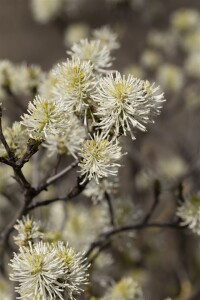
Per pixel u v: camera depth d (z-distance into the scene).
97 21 1.55
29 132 0.38
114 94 0.37
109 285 0.61
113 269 0.69
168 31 1.07
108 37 0.55
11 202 0.61
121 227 0.51
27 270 0.36
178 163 0.88
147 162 0.85
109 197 0.53
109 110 0.38
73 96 0.39
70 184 0.70
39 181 0.54
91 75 0.40
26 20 1.66
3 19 1.62
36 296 0.37
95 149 0.38
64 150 0.44
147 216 0.52
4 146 0.39
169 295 0.87
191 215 0.49
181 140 1.10
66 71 0.40
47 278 0.36
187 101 0.99
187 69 1.02
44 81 0.48
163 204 0.87
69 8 1.01
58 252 0.37
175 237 0.96
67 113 0.39
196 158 0.86
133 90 0.37
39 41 1.59
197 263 0.90
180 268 0.90
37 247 0.37
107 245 0.53
